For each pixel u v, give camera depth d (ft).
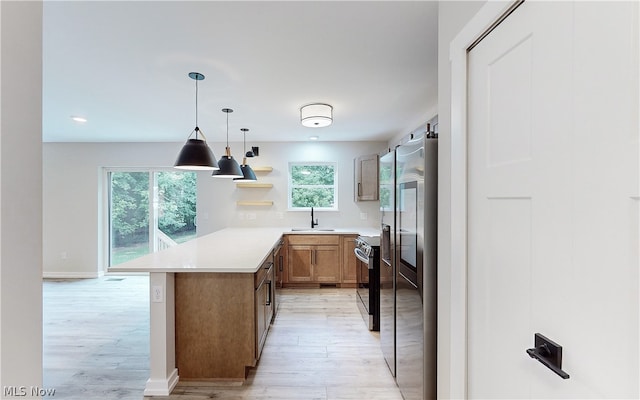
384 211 8.24
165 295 6.81
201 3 5.00
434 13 5.28
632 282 2.07
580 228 2.43
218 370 7.22
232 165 11.47
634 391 2.07
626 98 2.09
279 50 6.59
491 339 3.59
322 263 15.17
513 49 3.18
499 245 3.43
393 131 14.57
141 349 8.77
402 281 6.68
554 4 2.66
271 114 11.50
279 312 11.80
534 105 2.90
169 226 17.43
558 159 2.63
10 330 2.23
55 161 16.72
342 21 5.52
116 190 17.30
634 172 2.05
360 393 6.77
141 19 5.45
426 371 5.52
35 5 2.41
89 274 16.74
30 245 2.39
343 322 10.78
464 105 4.06
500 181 3.40
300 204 17.53
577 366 2.45
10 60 2.20
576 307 2.47
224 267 6.86
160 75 7.91
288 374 7.50
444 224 4.67
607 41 2.21
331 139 16.56
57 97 9.63
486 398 3.67
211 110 11.03
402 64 7.26
